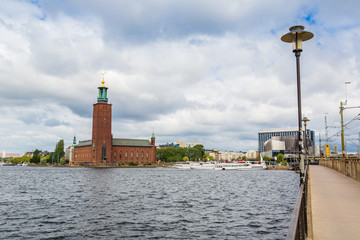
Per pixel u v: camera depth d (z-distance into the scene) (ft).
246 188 217.77
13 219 105.19
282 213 115.85
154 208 127.75
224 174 456.45
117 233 87.86
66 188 214.28
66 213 115.85
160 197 164.25
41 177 357.61
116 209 124.57
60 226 95.55
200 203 142.10
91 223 99.76
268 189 208.85
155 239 82.23
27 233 87.25
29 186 232.12
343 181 106.32
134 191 194.49
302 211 29.63
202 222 101.35
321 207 56.85
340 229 41.37
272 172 535.60
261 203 141.59
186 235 85.81
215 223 99.86
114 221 102.68
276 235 85.25
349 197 68.69
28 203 140.77
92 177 355.36
